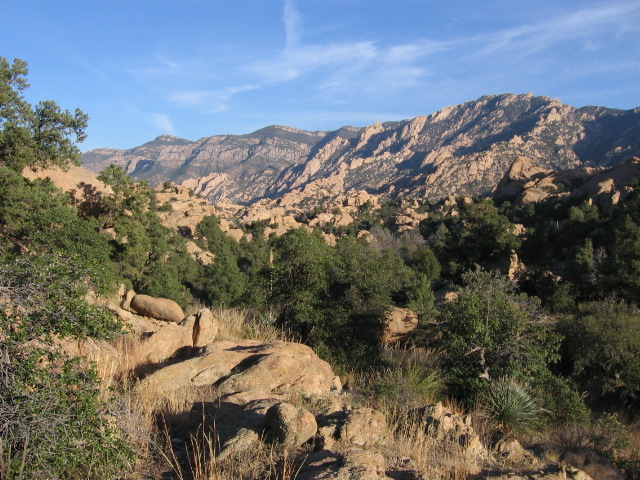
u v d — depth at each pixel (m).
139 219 28.47
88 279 4.15
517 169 121.31
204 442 4.18
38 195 20.66
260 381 5.84
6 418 3.32
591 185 85.44
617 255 30.52
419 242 74.88
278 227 108.44
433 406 5.32
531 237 46.22
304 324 11.35
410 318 17.64
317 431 4.34
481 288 11.52
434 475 3.85
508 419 6.50
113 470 3.69
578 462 4.80
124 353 6.55
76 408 3.60
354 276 12.52
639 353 14.08
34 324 3.65
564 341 15.82
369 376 8.23
